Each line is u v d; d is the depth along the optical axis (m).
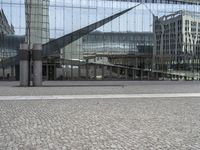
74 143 7.79
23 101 18.16
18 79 52.34
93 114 12.73
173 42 60.75
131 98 20.14
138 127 9.91
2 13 52.12
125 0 58.53
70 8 55.56
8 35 52.19
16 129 9.60
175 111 13.73
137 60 58.97
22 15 52.88
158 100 18.91
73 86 34.16
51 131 9.29
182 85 38.75
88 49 56.31
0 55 51.75
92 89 29.02
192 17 61.91
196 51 61.81
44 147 7.39
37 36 53.41
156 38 59.94
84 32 56.22
